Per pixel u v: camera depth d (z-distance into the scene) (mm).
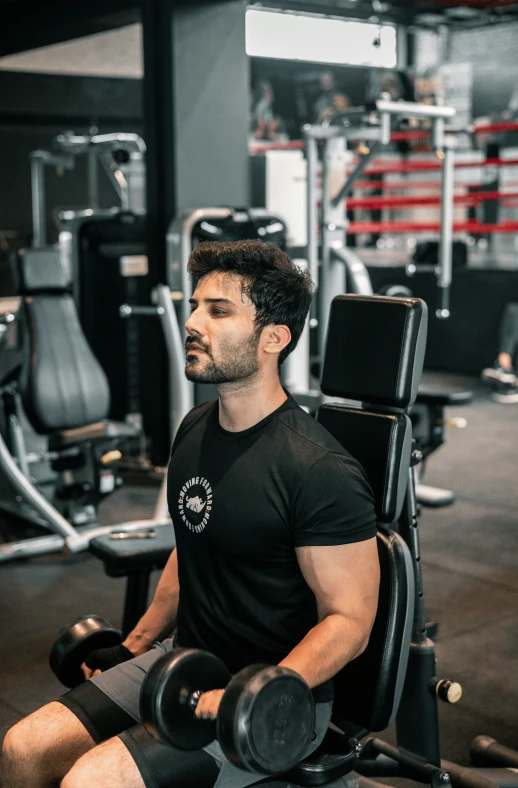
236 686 1144
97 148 5043
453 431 5613
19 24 6406
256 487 1371
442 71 11562
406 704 1870
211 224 4398
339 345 1609
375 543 1393
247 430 1418
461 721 2316
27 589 3230
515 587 3211
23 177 9984
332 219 4008
